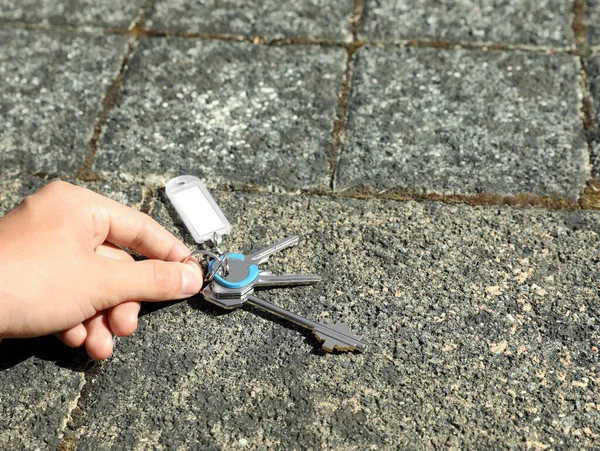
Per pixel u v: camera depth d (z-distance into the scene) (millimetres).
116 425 326
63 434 324
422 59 496
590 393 329
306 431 321
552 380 334
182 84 484
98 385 339
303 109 465
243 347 349
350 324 354
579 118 455
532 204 408
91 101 475
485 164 429
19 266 317
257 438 319
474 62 492
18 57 506
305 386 334
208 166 433
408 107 464
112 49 510
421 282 371
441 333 351
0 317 313
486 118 455
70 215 340
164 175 430
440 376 336
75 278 322
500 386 332
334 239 392
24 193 424
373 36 515
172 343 351
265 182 424
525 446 314
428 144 441
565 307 360
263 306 356
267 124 456
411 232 394
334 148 442
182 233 397
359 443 317
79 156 442
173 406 330
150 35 521
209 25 527
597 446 313
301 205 411
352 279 373
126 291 331
